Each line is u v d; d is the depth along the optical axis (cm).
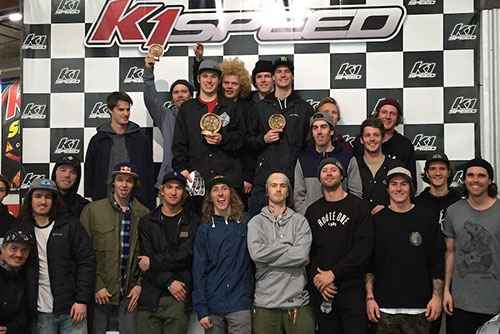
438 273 313
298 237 317
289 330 314
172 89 404
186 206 365
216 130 357
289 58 414
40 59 426
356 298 312
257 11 415
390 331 310
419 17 405
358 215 318
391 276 312
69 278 329
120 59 424
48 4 426
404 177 319
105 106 423
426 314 309
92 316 348
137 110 423
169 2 420
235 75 383
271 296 313
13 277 314
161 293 330
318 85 412
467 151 400
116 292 338
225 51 418
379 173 350
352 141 409
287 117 369
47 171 424
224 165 361
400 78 406
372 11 407
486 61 399
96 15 424
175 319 326
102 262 342
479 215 312
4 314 308
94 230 347
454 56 402
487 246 306
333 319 317
